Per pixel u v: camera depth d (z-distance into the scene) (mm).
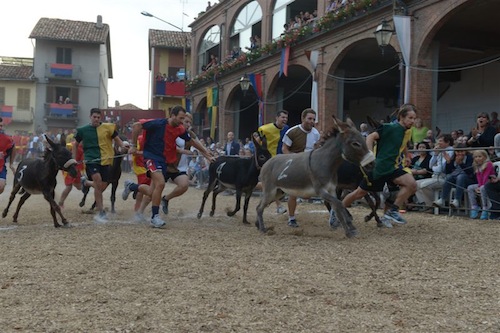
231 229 9102
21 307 4535
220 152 20547
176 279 5457
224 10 32125
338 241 7773
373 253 6906
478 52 20000
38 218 10531
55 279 5438
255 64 27266
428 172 11867
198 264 6109
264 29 27484
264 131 9984
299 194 8375
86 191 12125
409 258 6625
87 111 51250
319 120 21469
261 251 6930
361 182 8695
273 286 5211
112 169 11047
